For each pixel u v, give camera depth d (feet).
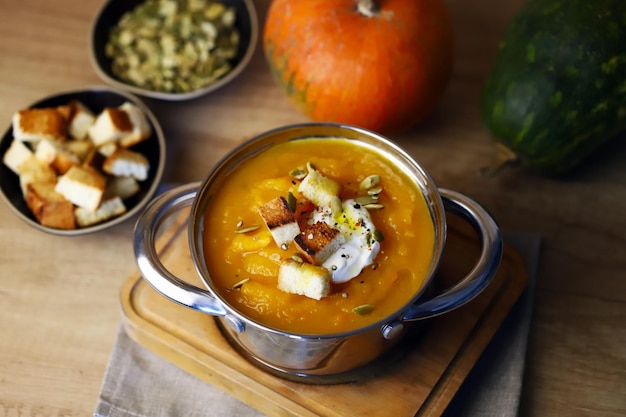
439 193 1.95
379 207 1.96
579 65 2.21
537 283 2.30
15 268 2.34
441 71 2.39
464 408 2.09
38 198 2.32
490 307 2.18
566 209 2.43
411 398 2.04
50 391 2.16
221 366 2.07
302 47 2.34
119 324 2.24
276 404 2.03
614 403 2.12
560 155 2.33
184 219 2.30
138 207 2.35
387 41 2.30
